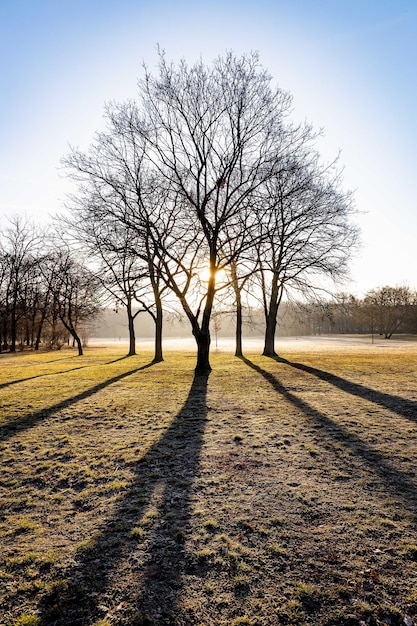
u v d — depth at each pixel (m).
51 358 31.09
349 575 3.34
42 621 2.88
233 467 5.95
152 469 5.95
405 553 3.65
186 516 4.43
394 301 74.25
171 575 3.39
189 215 17.78
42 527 4.26
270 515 4.42
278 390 12.58
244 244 16.64
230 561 3.56
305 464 6.03
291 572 3.39
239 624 2.81
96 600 3.09
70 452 6.79
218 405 10.41
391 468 5.82
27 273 44.69
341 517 4.36
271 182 20.31
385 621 2.82
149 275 16.48
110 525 4.28
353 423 8.36
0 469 6.05
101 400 11.24
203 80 16.08
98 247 15.77
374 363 20.77
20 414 9.55
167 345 53.66
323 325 97.62
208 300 17.23
